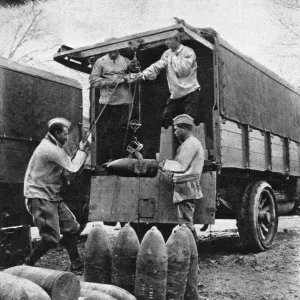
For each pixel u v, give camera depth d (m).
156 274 3.83
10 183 6.54
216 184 6.60
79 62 7.48
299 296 4.71
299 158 10.34
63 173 5.40
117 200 6.47
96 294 3.55
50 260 6.74
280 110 9.20
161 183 6.25
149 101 8.15
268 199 7.67
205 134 6.90
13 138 6.70
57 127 5.41
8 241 6.33
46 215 5.23
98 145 7.41
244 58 7.52
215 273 5.77
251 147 7.49
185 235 4.09
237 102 7.07
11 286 2.94
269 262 6.39
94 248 4.23
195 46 7.59
